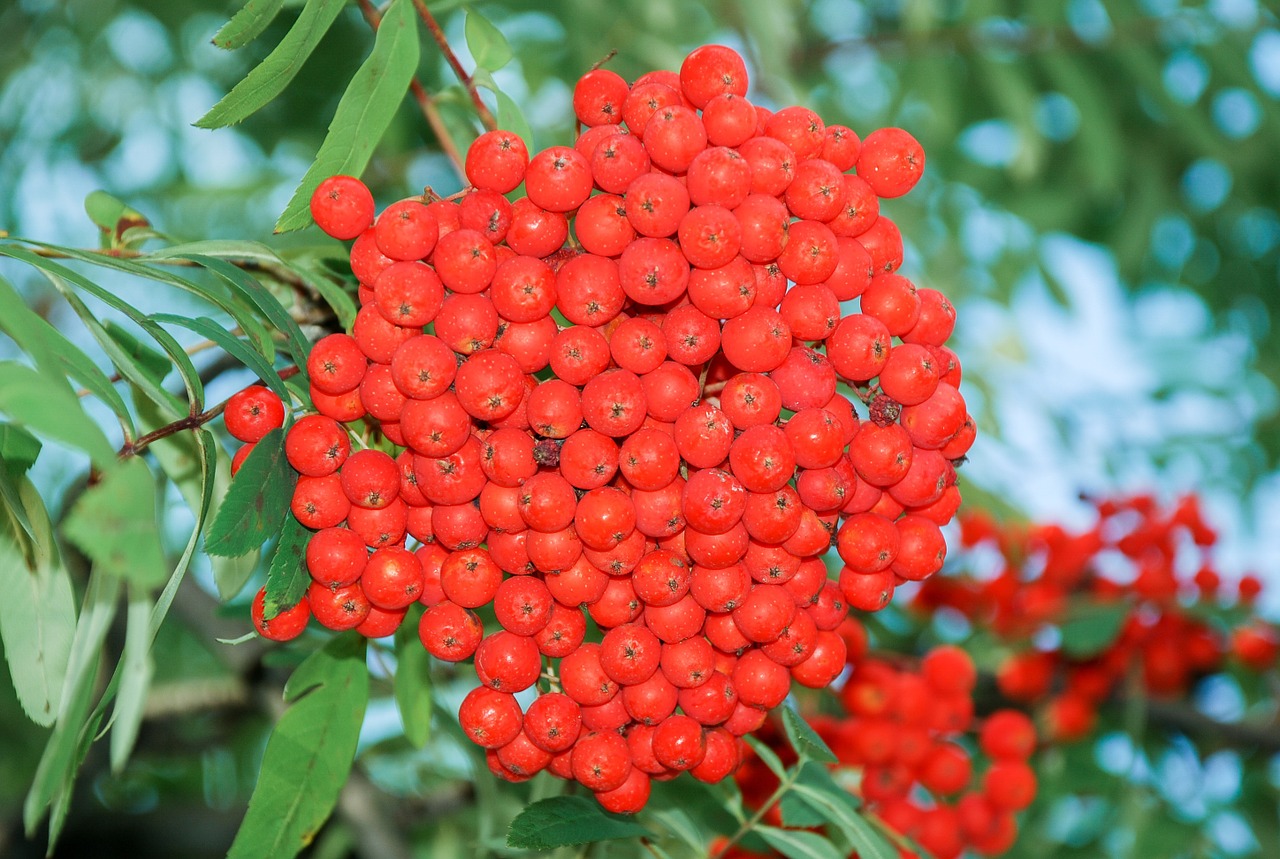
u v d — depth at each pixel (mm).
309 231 404
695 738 345
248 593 490
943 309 352
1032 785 450
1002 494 524
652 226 336
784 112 350
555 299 338
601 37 530
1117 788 528
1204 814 533
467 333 334
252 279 352
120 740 359
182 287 344
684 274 336
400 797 523
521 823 348
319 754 360
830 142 352
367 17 371
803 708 449
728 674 351
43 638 340
